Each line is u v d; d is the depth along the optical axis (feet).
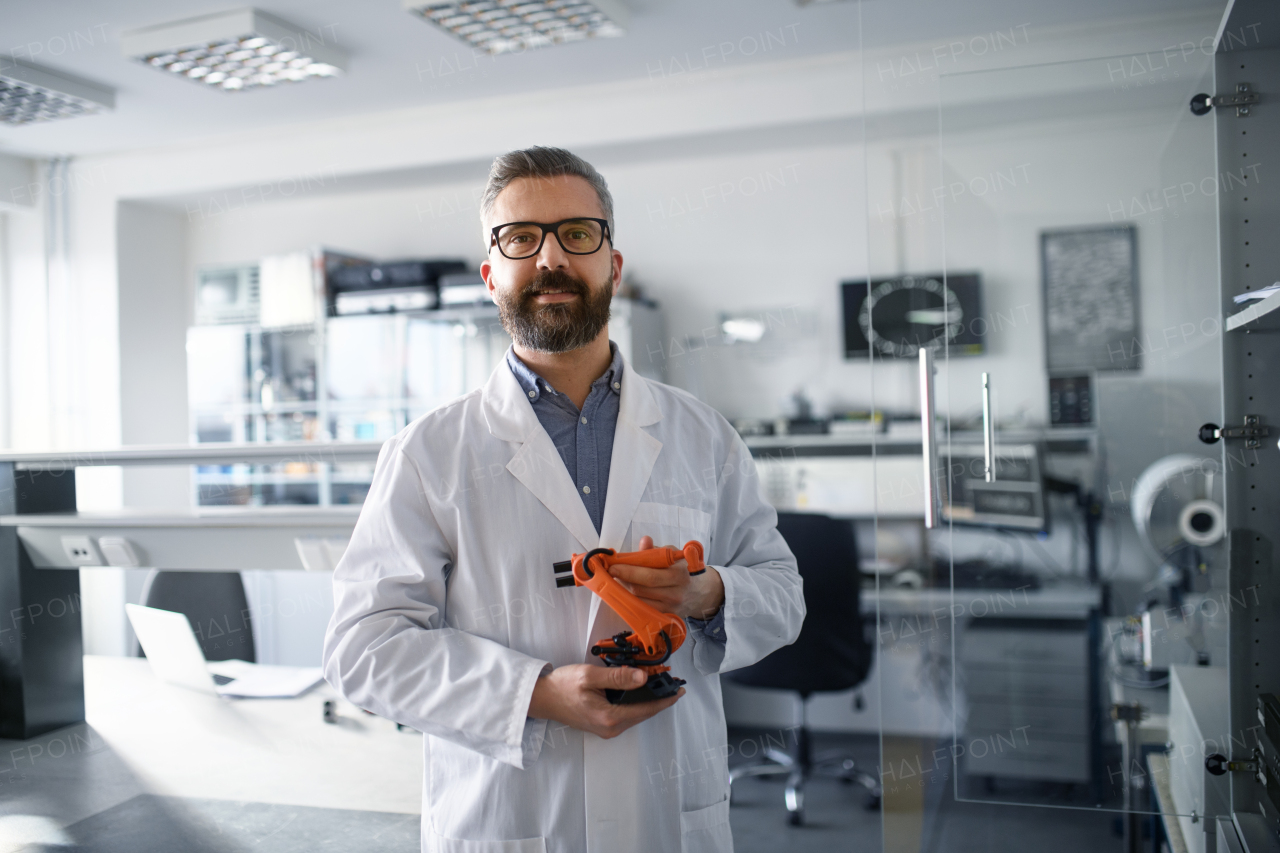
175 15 10.18
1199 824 4.77
